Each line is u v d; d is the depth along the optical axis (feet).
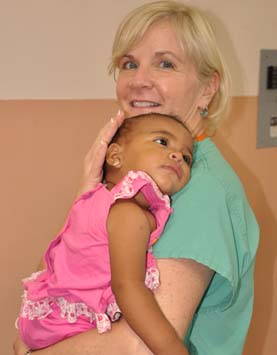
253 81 6.88
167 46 3.81
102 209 3.10
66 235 3.33
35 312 3.44
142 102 3.97
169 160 3.26
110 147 3.53
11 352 5.88
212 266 3.09
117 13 5.74
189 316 3.07
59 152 5.73
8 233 5.65
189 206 3.24
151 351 2.90
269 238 7.34
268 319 7.48
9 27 5.30
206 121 4.17
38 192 5.70
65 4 5.48
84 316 3.34
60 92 5.63
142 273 2.88
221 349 3.68
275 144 7.20
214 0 6.38
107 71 5.80
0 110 5.40
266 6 6.77
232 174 3.65
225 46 6.57
